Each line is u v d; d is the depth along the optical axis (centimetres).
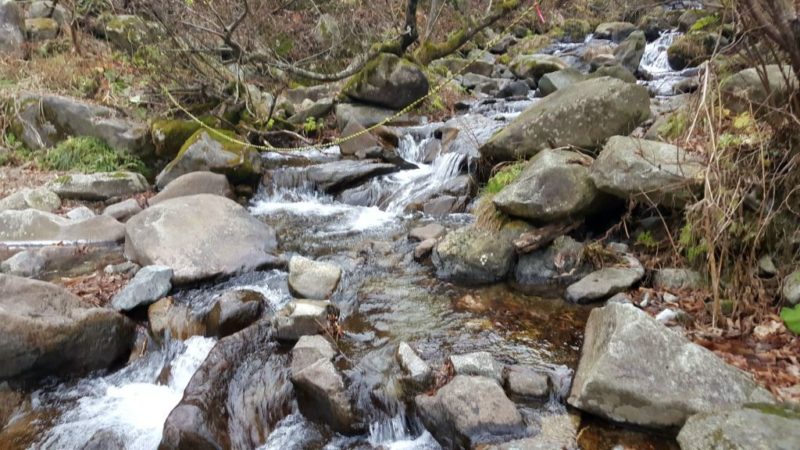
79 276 546
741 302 392
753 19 365
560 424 326
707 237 380
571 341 412
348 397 358
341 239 643
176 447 343
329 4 1289
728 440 267
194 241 562
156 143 857
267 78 1097
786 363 338
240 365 405
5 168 805
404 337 430
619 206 528
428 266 557
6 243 620
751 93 436
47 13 1170
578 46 1645
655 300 428
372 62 1012
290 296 505
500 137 658
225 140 826
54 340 402
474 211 652
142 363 445
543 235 511
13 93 880
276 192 805
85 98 934
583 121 596
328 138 978
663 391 308
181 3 899
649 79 1239
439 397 339
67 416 388
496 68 1416
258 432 365
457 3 1502
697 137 455
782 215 400
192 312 473
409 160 873
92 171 817
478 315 459
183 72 954
